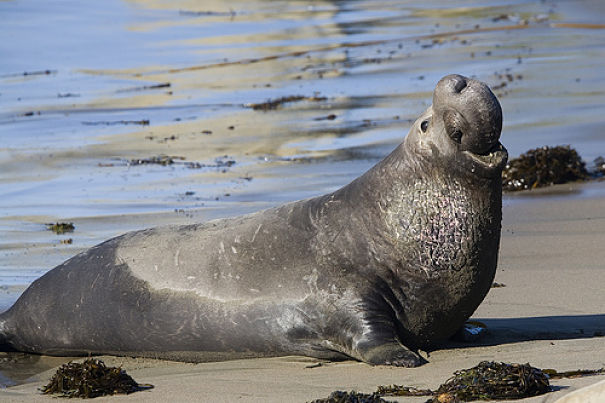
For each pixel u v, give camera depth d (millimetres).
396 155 27609
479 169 26047
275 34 120062
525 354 25641
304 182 55312
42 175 59844
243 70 97000
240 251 28969
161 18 137375
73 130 72625
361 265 27109
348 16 132875
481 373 21625
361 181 28141
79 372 25656
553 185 53844
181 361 30047
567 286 34188
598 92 76688
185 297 29250
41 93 88438
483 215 26484
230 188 54812
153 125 73625
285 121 73062
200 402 23344
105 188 56000
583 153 59219
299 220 28609
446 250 26547
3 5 147250
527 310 31719
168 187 55625
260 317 28062
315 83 88062
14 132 72438
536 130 65375
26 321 32125
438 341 28219
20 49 113000
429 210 26641
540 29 112438
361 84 86188
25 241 45281
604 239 40844
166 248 30469
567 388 21344
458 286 26797
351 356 26938
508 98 76188
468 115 25391
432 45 105562
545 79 83125
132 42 117750
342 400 20859
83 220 49062
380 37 113750
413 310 26953
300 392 23562
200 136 69312
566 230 43219
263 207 49875
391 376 24547
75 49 113250
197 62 103062
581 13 123250
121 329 30234
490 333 29266
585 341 26719
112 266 30922
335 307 27016
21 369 30906
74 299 31266
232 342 28641
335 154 62094
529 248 40344
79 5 149750
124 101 83750
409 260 26734
